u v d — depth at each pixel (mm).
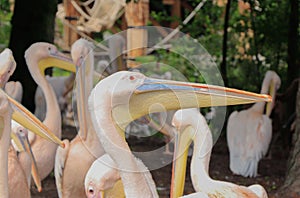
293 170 8898
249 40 14891
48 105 8547
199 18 16078
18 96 11023
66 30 15469
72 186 7281
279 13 14367
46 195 9039
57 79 13969
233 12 15758
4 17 18391
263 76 14836
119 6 14172
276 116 13477
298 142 8930
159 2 20156
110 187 5773
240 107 13656
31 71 8797
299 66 13781
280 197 8875
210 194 5699
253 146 11172
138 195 4707
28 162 7258
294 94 13180
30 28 13281
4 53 6586
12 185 6230
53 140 5715
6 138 5293
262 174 11391
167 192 9375
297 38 13766
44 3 13453
